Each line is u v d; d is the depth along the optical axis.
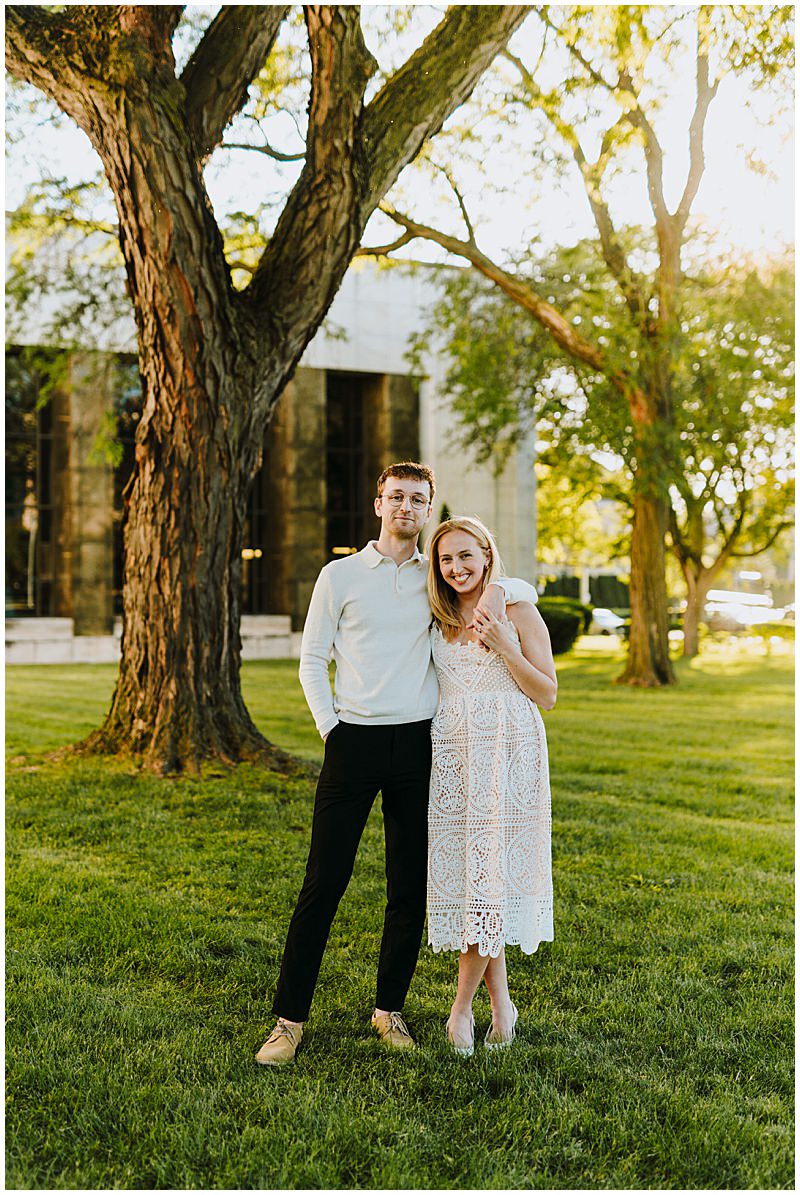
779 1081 3.15
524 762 3.34
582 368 18.41
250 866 5.37
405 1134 2.75
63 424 21.56
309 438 23.09
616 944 4.34
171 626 7.57
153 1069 3.11
